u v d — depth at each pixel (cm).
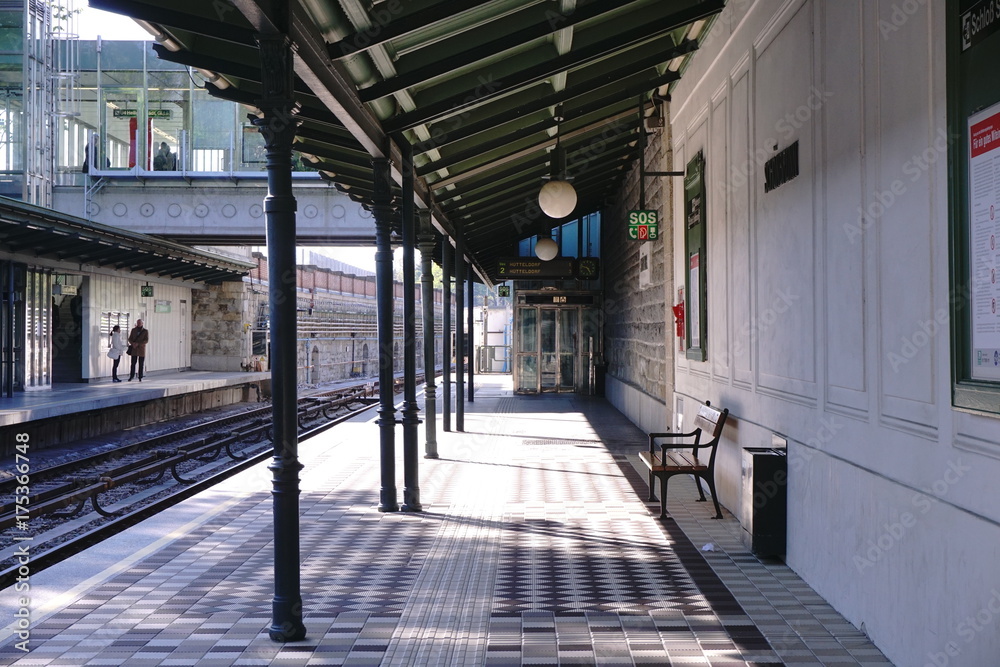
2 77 2323
